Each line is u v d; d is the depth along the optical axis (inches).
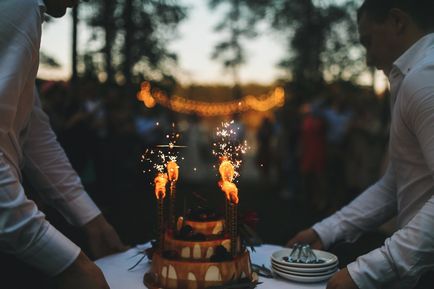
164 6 836.0
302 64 1003.9
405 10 59.6
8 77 42.6
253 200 327.6
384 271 48.1
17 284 52.1
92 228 68.2
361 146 276.2
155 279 55.2
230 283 52.2
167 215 62.0
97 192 289.1
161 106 636.7
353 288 48.7
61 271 44.8
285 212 280.5
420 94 48.8
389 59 63.2
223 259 52.9
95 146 276.7
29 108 50.8
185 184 371.6
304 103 346.0
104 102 309.1
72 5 53.0
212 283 52.1
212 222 56.1
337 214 73.2
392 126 57.6
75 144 240.7
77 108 244.1
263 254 70.3
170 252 54.3
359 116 281.6
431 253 46.8
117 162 305.1
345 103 297.1
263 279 58.7
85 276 45.2
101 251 68.7
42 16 45.9
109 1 691.4
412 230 47.4
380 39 62.7
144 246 73.2
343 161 289.1
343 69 1013.8
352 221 71.2
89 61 684.1
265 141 435.5
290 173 337.1
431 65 49.5
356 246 78.3
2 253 52.0
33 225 43.2
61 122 235.9
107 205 277.4
